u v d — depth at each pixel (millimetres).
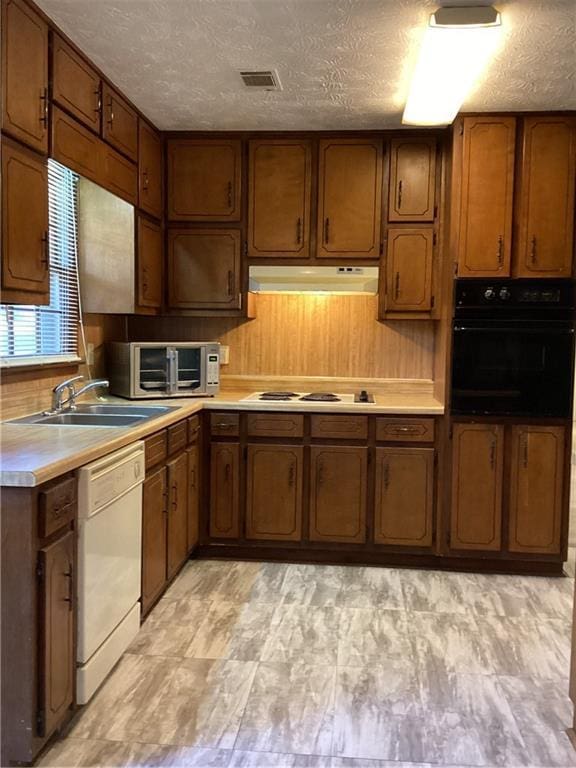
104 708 2135
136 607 2541
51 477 1811
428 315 3611
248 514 3557
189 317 4090
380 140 3584
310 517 3525
